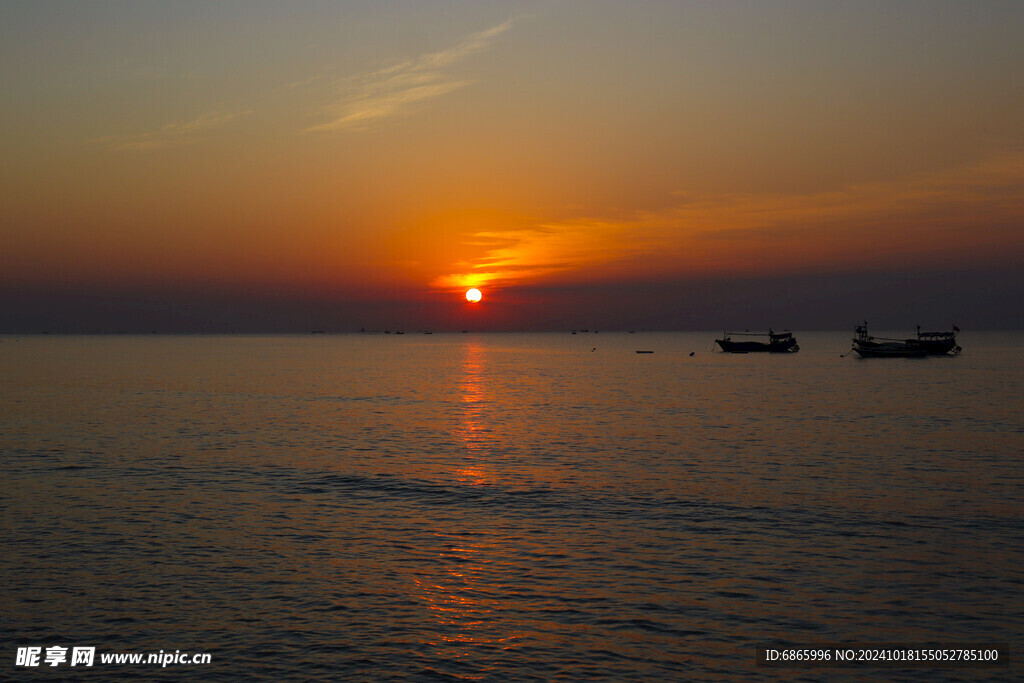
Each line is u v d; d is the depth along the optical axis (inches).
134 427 2413.9
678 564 1012.5
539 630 813.9
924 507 1309.1
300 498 1389.0
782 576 967.0
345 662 743.7
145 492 1425.9
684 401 3368.6
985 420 2581.2
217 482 1528.1
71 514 1253.7
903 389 3929.6
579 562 1023.0
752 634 804.6
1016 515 1253.1
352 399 3494.1
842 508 1305.4
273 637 794.8
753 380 4758.9
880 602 885.2
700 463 1756.9
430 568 998.4
